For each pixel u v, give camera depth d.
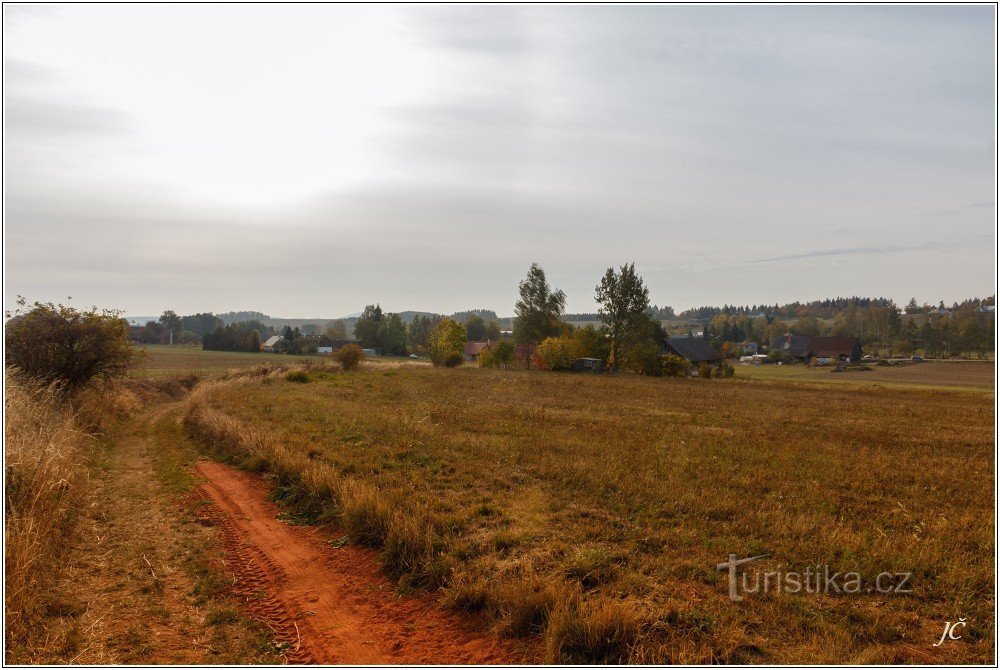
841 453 13.76
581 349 65.88
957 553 7.09
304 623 5.83
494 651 5.27
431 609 6.09
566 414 21.19
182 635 5.55
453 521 8.07
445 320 73.44
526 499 9.34
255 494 10.42
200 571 6.97
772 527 8.03
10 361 18.58
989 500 9.73
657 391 34.41
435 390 30.19
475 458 12.49
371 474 10.91
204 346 123.75
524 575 6.28
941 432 17.97
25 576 5.79
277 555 7.55
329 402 22.97
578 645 5.15
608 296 66.88
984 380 63.91
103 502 9.62
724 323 177.88
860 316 176.88
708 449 13.95
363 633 5.64
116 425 19.00
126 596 6.27
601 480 10.36
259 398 24.42
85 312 20.47
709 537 7.70
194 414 19.02
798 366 101.31
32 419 11.68
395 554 7.16
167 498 10.06
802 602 5.84
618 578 6.37
